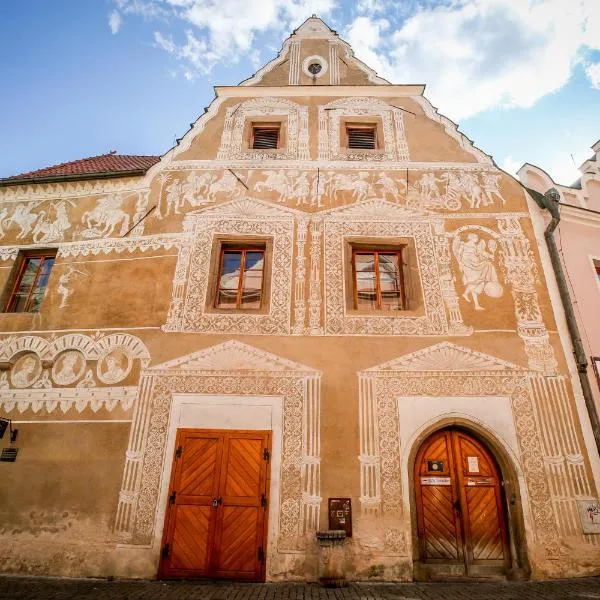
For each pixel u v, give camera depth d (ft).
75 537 24.48
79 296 31.09
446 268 30.96
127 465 25.77
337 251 31.40
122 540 24.23
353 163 35.14
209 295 30.30
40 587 21.54
